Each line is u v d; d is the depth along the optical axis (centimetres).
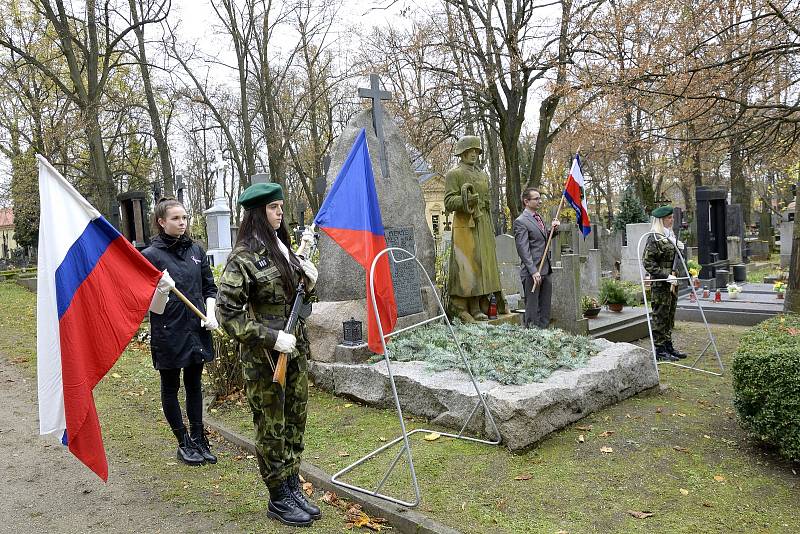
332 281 680
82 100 1909
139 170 2969
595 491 385
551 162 3300
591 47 1588
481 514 356
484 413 472
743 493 380
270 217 353
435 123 2144
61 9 1892
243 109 2662
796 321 557
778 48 826
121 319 374
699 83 908
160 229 466
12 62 2083
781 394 409
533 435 455
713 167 2481
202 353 455
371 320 395
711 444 461
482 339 636
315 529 353
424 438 482
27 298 1672
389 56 1831
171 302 445
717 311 1052
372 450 465
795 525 339
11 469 467
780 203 3356
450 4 1823
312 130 3111
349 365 612
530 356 566
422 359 598
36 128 2275
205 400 604
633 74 959
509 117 1903
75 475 450
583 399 512
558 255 1002
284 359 339
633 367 582
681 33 1052
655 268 749
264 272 341
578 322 803
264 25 2634
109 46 1909
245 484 423
